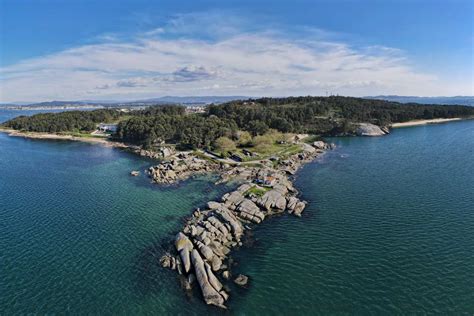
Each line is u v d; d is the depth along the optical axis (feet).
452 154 468.34
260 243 213.46
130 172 412.16
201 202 292.81
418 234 219.00
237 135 574.15
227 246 209.36
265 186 314.76
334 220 245.86
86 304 156.97
